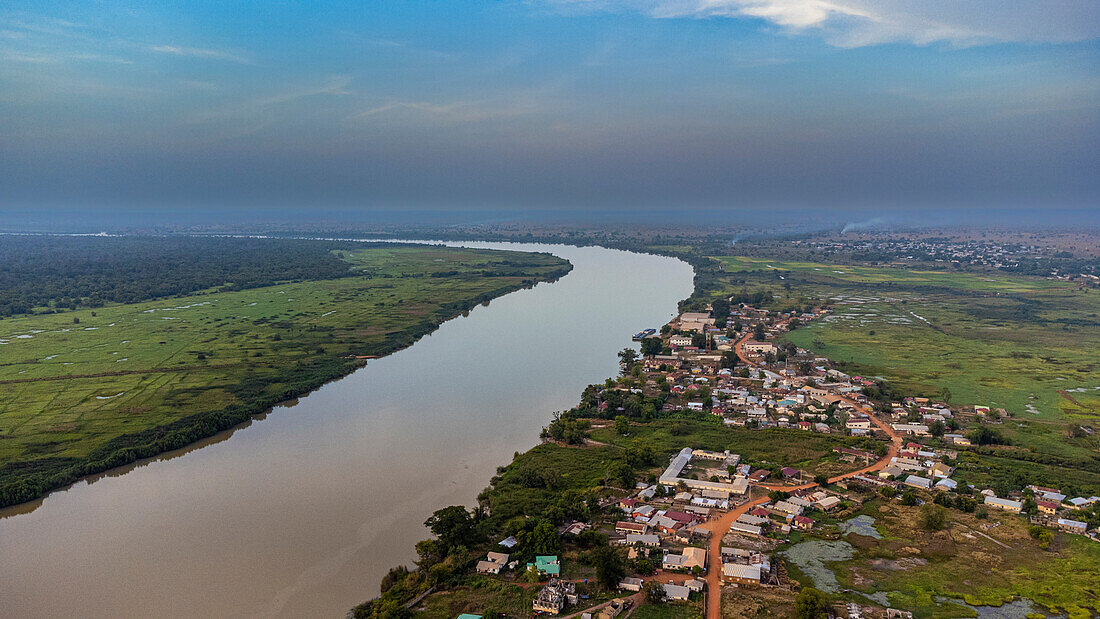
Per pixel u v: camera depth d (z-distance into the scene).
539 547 119.50
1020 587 110.25
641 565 115.06
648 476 153.50
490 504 139.00
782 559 119.50
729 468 158.38
